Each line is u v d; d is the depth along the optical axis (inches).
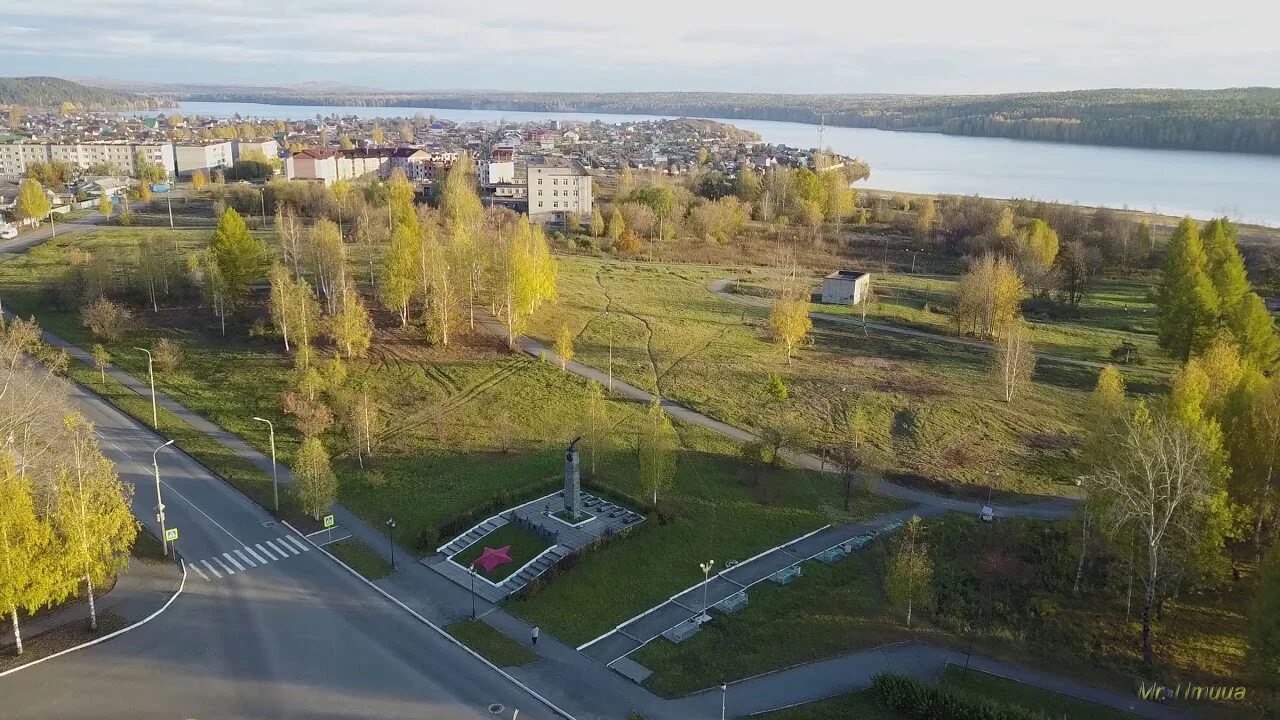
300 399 3307.1
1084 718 1824.6
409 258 4370.1
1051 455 3243.1
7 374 3061.0
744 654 2058.3
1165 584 2153.1
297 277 4953.3
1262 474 2389.3
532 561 2437.3
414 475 2957.7
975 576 2427.4
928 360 4333.2
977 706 1754.4
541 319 4722.0
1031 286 5816.9
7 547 1886.1
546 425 3390.7
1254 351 3683.6
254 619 2162.9
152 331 4252.0
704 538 2596.0
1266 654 1795.0
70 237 6373.0
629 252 7062.0
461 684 1931.6
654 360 4188.0
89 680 1903.3
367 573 2386.8
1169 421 2220.7
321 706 1843.0
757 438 3334.2
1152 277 6692.9
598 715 1835.6
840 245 7770.7
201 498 2792.8
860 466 2942.9
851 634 2145.7
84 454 2359.7
